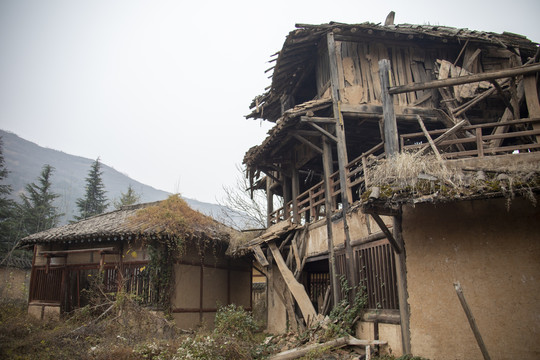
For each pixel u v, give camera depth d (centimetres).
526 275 688
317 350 886
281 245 1356
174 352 860
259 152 1366
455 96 1151
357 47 1243
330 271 1143
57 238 1473
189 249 1474
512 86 991
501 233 721
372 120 1224
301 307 1195
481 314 712
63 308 1466
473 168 698
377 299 938
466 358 711
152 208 1502
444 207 786
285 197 1606
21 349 923
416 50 1282
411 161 718
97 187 3997
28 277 2528
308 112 1128
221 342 867
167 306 1323
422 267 786
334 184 1181
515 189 607
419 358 750
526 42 1226
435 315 757
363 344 889
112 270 1420
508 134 762
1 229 2770
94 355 873
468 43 1238
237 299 1725
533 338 662
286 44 1246
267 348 996
